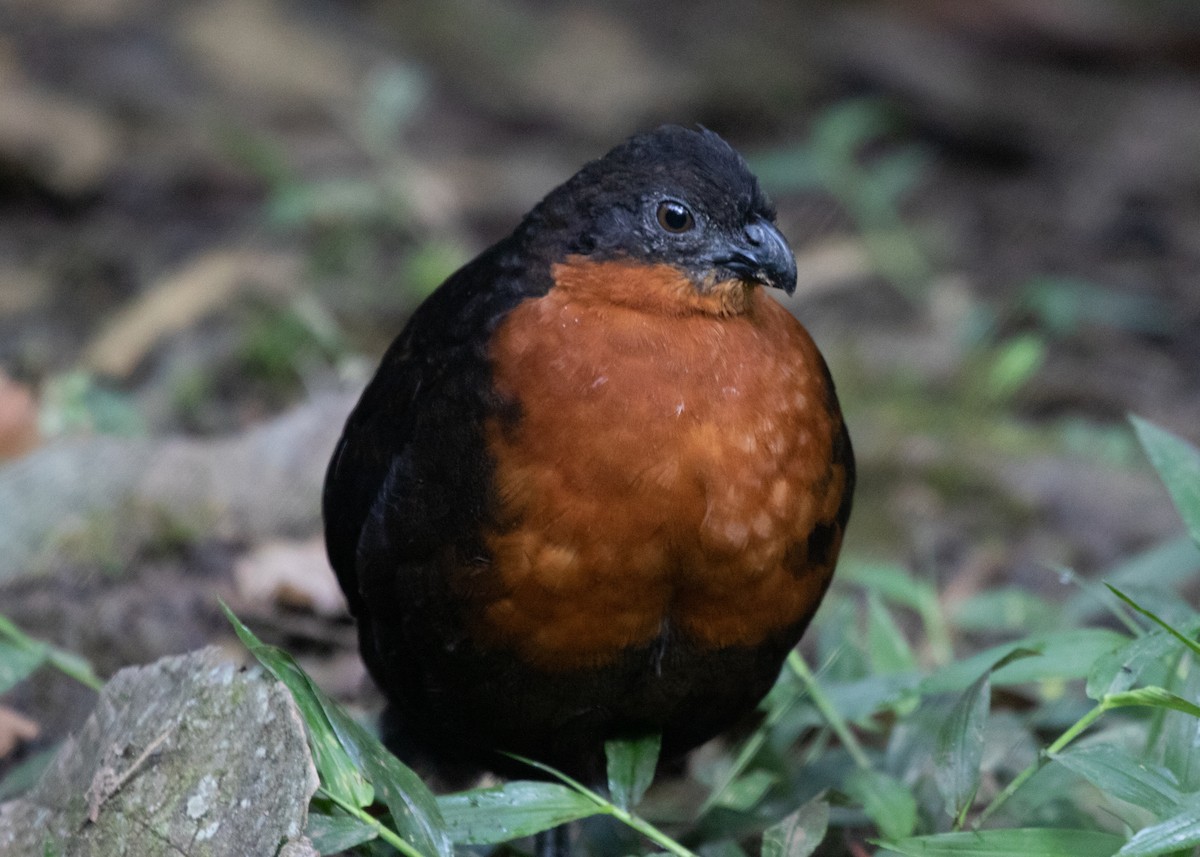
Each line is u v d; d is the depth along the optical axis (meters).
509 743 6.74
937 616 8.38
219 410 11.55
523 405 6.15
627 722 6.69
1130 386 12.86
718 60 18.22
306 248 13.82
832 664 7.66
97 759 6.02
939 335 13.09
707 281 6.39
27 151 14.48
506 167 15.75
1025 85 18.20
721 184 6.50
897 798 6.36
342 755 5.59
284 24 17.12
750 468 6.17
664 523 6.09
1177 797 5.36
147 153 15.09
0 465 9.62
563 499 6.07
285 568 9.12
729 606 6.32
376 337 12.46
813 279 13.76
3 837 6.16
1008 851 5.50
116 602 8.87
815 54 18.44
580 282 6.41
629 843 6.88
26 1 16.70
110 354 11.82
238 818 5.56
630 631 6.27
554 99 17.38
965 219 15.98
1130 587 6.69
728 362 6.25
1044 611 8.51
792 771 7.33
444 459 6.29
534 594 6.17
